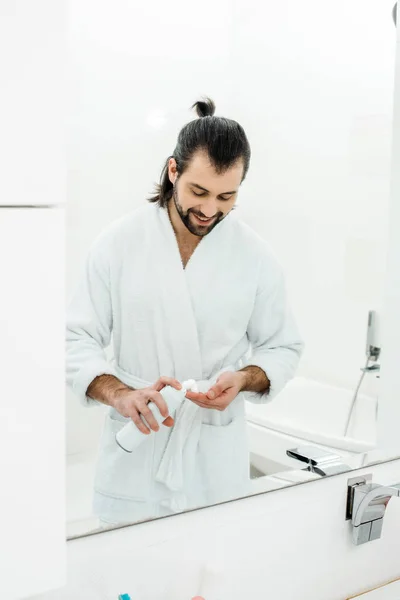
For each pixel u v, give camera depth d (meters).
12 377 0.50
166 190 0.81
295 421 0.96
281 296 0.92
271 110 0.88
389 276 1.04
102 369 0.79
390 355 1.06
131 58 0.76
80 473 0.79
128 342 0.81
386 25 0.98
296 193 0.92
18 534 0.52
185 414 0.85
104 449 0.80
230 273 0.87
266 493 0.94
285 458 0.95
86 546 0.80
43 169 0.49
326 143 0.94
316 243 0.95
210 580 0.86
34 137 0.48
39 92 0.48
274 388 0.93
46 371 0.51
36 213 0.49
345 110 0.96
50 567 0.54
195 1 0.80
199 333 0.85
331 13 0.92
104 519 0.81
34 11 0.47
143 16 0.76
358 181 0.99
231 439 0.90
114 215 0.78
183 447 0.86
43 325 0.51
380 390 1.06
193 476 0.87
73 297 0.77
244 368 0.90
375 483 1.06
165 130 0.79
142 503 0.83
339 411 1.01
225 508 0.90
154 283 0.81
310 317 0.96
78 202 0.75
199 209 0.83
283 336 0.93
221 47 0.82
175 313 0.83
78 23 0.73
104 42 0.74
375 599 1.05
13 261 0.49
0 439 0.50
